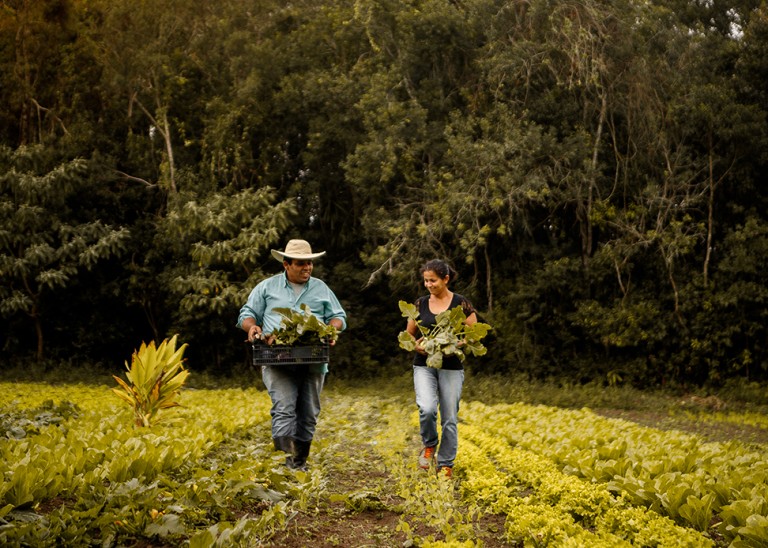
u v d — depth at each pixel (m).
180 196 20.31
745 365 19.45
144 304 21.55
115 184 22.19
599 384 19.59
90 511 4.57
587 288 20.09
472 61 20.53
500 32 20.19
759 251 18.89
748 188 19.59
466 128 19.28
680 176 19.23
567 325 20.56
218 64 22.39
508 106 19.84
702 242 19.98
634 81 19.38
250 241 19.05
